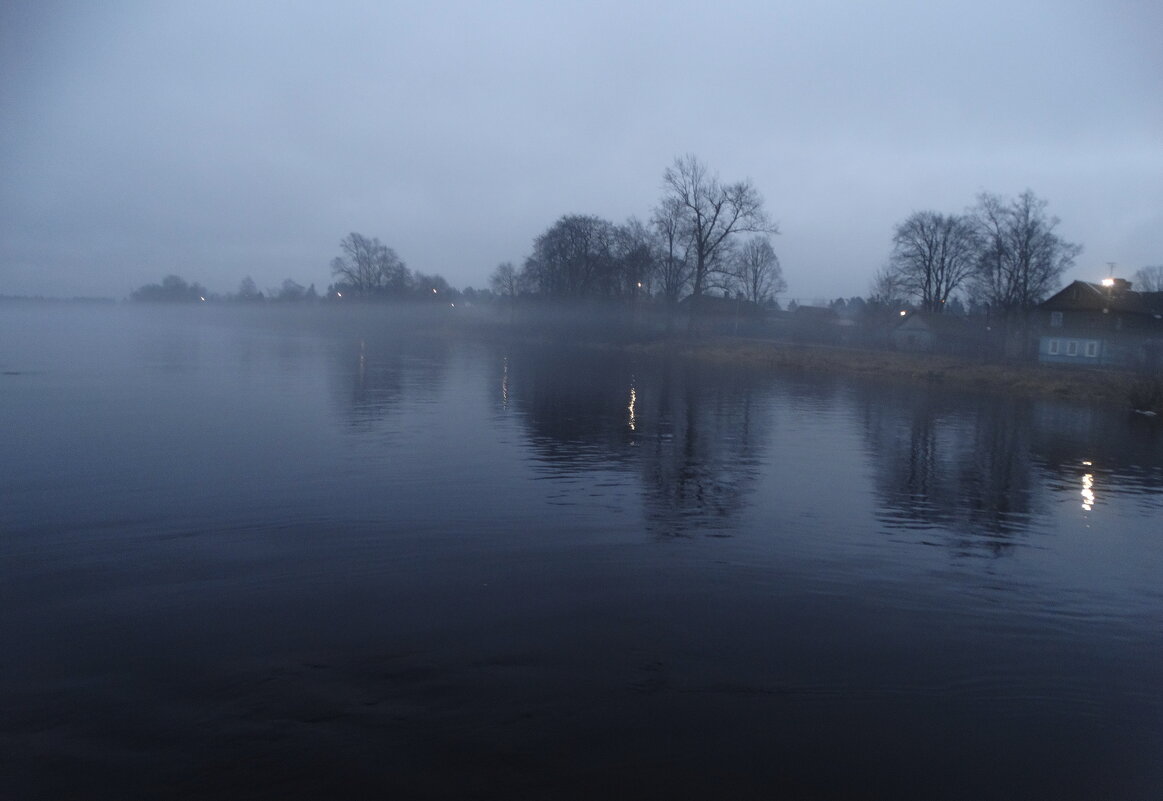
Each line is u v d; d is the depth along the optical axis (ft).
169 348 165.78
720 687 22.06
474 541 34.53
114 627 25.18
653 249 226.79
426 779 17.71
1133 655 24.90
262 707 20.53
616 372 131.85
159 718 19.95
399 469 48.19
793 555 33.83
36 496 40.45
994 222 194.29
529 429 65.00
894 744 19.52
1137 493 48.98
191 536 34.42
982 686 22.57
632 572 31.07
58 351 150.30
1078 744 19.72
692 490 45.03
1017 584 31.19
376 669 22.63
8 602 27.07
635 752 18.86
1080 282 193.47
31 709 20.30
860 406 91.56
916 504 43.62
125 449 52.70
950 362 146.10
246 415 68.85
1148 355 149.38
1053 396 111.04
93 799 16.87
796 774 18.20
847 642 25.22
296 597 27.89
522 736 19.42
